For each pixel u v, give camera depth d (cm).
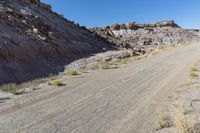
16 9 3850
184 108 912
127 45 6328
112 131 779
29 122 891
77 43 4088
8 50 2242
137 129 777
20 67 2195
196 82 1407
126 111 970
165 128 757
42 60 2648
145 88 1373
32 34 3097
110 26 9262
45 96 1300
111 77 1803
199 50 3900
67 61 3088
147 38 8594
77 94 1309
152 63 2530
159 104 1029
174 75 1741
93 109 1021
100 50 4603
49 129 815
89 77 1866
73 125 845
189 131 675
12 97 1325
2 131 815
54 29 4072
